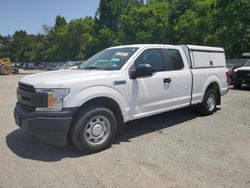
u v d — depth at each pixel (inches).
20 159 193.9
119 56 237.5
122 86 217.6
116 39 2423.7
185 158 193.5
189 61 289.1
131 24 2098.9
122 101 218.1
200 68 301.0
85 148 199.3
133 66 229.5
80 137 195.8
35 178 166.2
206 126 273.1
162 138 236.7
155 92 242.5
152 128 266.7
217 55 333.4
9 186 157.1
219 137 238.8
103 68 230.7
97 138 205.6
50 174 171.0
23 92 205.2
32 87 195.0
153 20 1947.6
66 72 222.5
